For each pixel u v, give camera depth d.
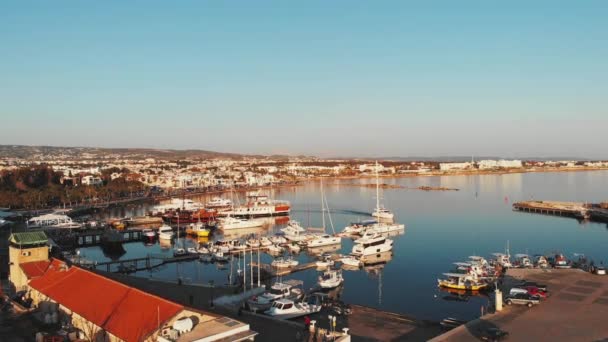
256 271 104.94
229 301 70.00
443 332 58.84
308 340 49.22
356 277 100.50
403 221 186.25
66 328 48.31
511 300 61.44
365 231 149.50
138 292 46.78
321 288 89.00
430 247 133.88
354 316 66.38
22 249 65.69
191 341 37.25
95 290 50.81
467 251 127.81
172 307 42.19
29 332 48.69
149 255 122.69
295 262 108.94
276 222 198.50
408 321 63.81
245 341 39.62
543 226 172.12
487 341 48.59
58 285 55.56
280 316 64.31
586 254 121.94
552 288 68.69
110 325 43.06
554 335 49.84
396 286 92.62
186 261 121.25
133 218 192.75
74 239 150.50
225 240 143.12
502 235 153.12
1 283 71.06
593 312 57.31
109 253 139.00
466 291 87.38
